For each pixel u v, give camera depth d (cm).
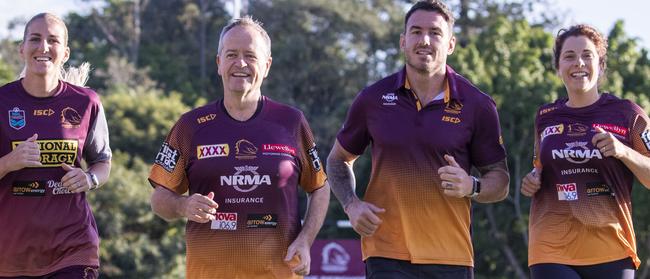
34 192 645
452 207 654
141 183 3206
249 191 622
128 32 5166
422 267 652
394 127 656
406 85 660
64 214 650
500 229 2783
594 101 710
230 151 625
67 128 655
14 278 646
